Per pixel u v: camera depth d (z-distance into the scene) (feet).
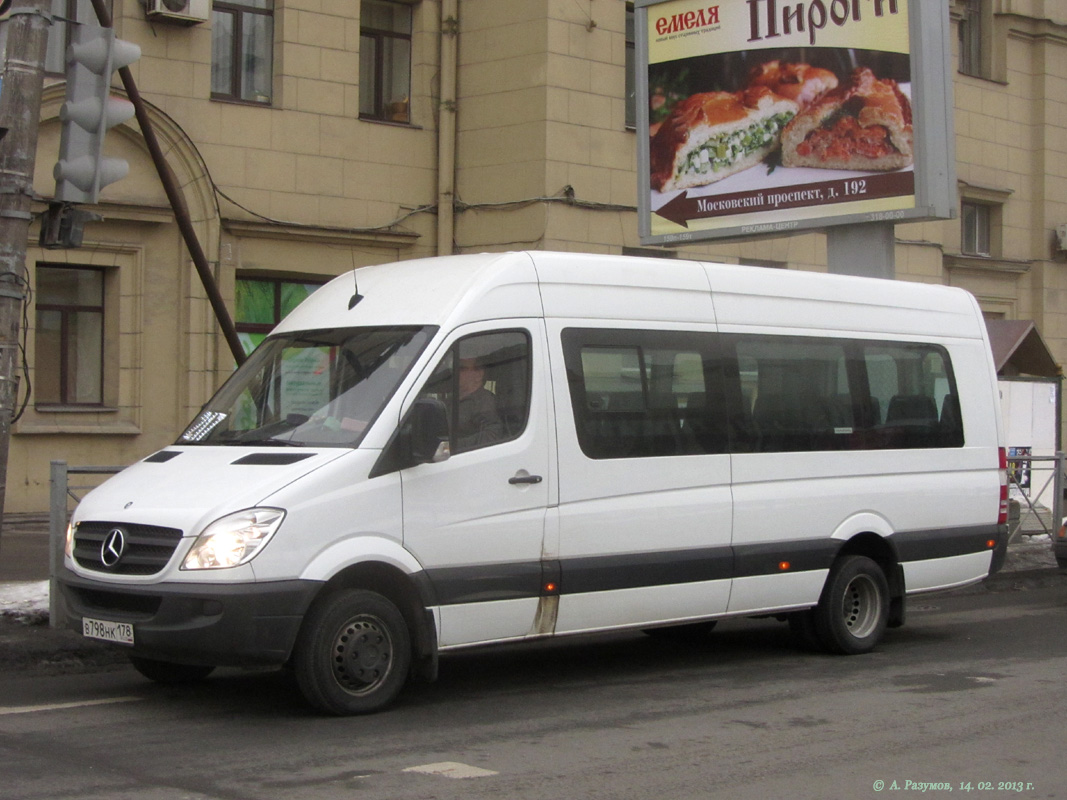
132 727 22.62
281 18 54.44
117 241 50.29
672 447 27.73
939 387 33.42
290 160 54.49
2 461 29.17
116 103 29.45
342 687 23.26
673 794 18.72
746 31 48.29
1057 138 81.00
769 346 29.96
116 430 50.31
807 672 28.94
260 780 19.10
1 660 27.61
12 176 29.01
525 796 18.45
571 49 57.16
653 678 28.14
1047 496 52.16
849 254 46.85
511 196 57.16
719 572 28.17
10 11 29.09
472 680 27.76
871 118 45.34
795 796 18.72
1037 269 80.38
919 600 42.60
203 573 21.84
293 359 26.17
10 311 29.19
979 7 78.69
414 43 58.75
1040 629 35.94
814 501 30.04
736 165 48.60
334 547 22.67
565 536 25.77
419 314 25.23
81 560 23.76
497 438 25.05
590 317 26.91
